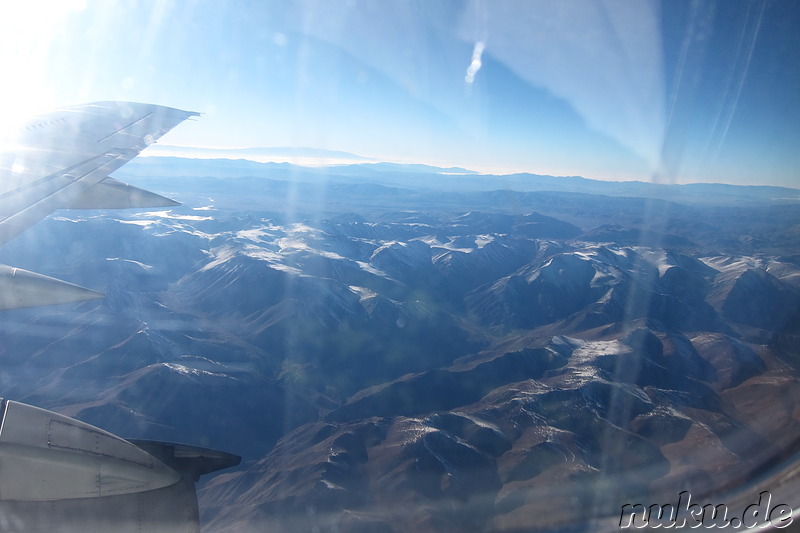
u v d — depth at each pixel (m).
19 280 6.12
